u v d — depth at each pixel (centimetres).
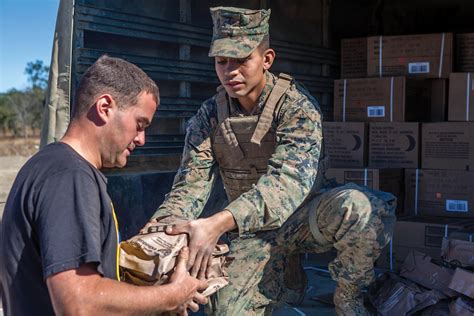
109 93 151
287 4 475
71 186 141
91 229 138
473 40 432
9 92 3256
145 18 357
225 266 238
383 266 384
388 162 429
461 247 290
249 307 259
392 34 559
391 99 432
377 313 296
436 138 410
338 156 444
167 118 382
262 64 257
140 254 172
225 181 281
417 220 383
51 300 136
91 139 153
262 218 222
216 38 251
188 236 196
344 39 502
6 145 2447
